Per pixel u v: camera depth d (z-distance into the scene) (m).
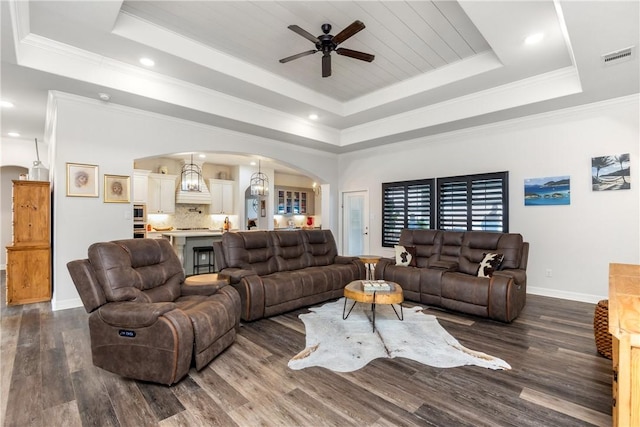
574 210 4.44
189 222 9.17
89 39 3.25
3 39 2.75
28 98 4.16
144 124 4.56
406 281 4.42
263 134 5.75
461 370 2.48
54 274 3.95
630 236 4.04
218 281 3.23
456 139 5.61
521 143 4.89
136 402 2.05
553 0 2.55
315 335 3.18
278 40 3.64
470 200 5.40
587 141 4.32
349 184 7.49
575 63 3.17
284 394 2.15
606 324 2.66
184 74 4.03
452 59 4.06
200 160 8.92
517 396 2.12
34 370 2.46
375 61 4.09
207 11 3.11
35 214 4.28
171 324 2.21
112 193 4.29
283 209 11.05
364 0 2.92
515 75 4.06
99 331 2.36
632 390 1.00
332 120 5.96
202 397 2.11
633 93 3.92
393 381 2.32
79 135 4.04
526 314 3.86
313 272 4.28
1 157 6.56
